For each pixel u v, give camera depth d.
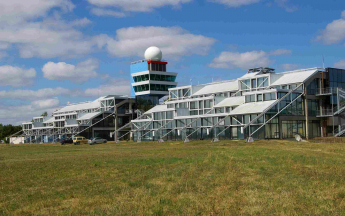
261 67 101.38
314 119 83.12
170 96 119.56
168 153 46.09
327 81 85.00
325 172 25.00
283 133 76.56
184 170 27.81
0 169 33.78
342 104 81.94
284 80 85.88
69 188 22.34
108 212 16.20
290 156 35.16
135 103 133.00
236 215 15.43
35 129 152.00
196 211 16.08
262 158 34.09
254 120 72.69
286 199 17.64
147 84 144.25
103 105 135.50
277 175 24.42
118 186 22.27
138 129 105.38
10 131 175.62
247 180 22.78
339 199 17.67
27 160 43.94
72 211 16.70
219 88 105.94
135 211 16.28
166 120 99.62
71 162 38.31
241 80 96.12
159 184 22.47
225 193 19.36
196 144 70.12
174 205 17.12
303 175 24.06
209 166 29.42
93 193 20.53
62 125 135.50
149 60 146.38
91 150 64.00
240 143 64.75
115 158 41.25
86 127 122.19
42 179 26.62
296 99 79.69
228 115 79.69
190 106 103.75
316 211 15.55
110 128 127.12
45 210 17.25
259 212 15.66
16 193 21.67
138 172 27.94
